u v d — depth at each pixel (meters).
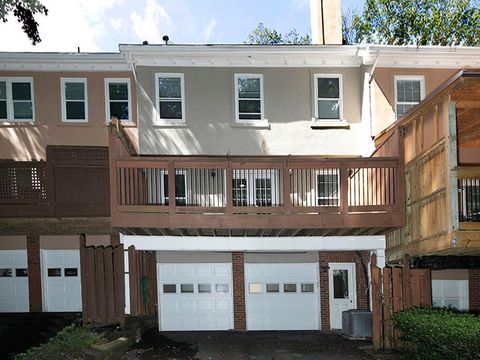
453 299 12.65
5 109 12.55
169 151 12.07
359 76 12.61
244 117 12.43
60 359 7.25
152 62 12.07
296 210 9.53
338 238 11.08
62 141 12.54
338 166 9.65
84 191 10.91
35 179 10.89
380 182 9.97
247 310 12.94
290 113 12.45
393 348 9.59
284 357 9.21
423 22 19.45
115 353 8.24
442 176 8.36
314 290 13.08
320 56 12.30
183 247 10.62
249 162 9.52
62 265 12.66
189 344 10.43
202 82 12.27
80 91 12.73
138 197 10.21
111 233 12.65
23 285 12.54
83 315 9.52
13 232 12.25
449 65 12.35
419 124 9.42
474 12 18.73
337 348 10.04
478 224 7.93
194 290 12.95
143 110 12.05
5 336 9.04
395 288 9.70
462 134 10.21
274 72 12.46
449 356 6.91
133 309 9.84
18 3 11.38
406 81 12.34
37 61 12.35
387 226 9.67
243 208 9.44
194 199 11.93
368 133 12.03
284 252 13.14
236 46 11.84
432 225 8.80
